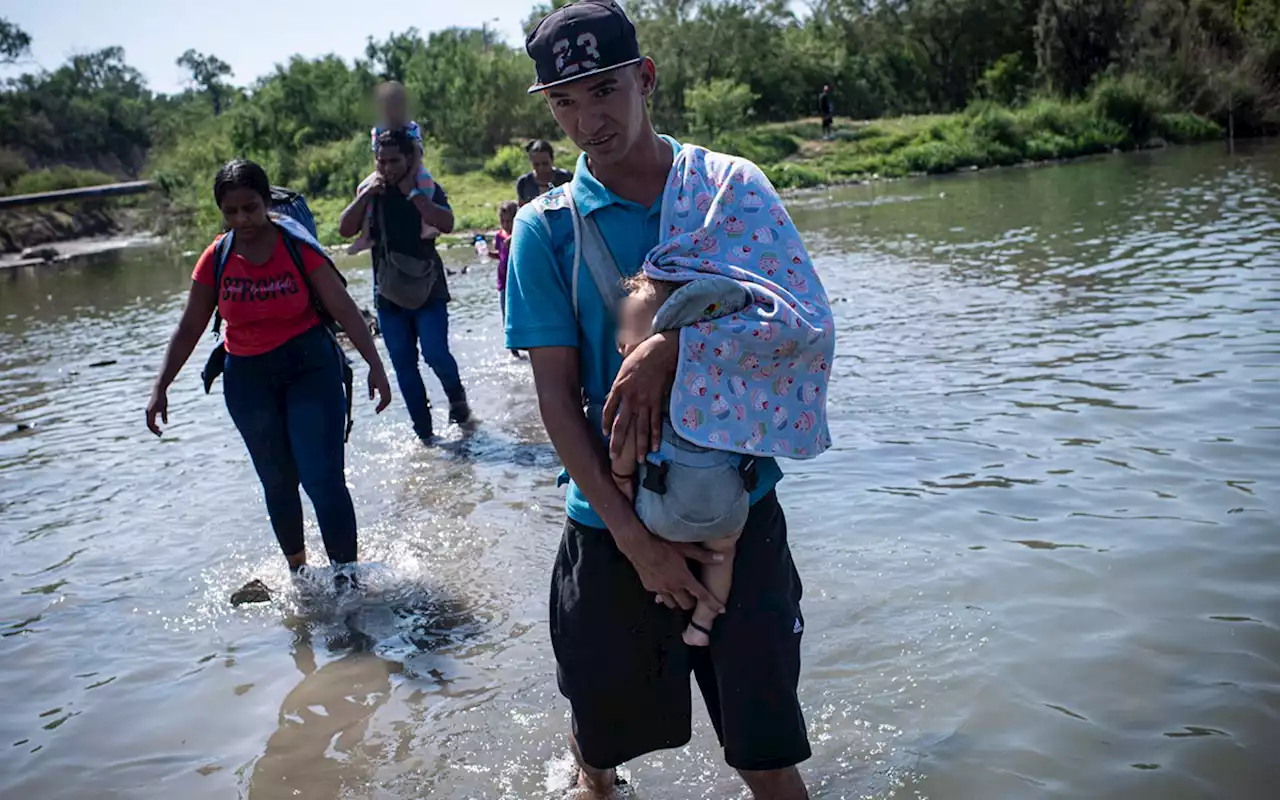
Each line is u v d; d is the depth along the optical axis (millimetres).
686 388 2562
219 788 3512
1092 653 3828
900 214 22531
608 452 2736
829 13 60312
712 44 52219
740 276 2605
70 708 4105
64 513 6469
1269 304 8953
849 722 3523
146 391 10148
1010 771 3209
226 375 5059
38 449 8125
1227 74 45312
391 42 44906
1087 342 8305
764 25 53781
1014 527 4949
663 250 2646
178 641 4609
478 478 6480
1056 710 3506
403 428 7781
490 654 4273
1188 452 5672
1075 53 49625
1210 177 23922
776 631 2768
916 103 58844
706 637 2768
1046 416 6520
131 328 15039
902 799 3119
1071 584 4352
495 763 3500
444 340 7613
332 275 5043
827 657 3934
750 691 2758
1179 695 3535
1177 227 14867
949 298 11000
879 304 11039
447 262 20844
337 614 4746
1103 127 42938
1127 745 3297
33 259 33406
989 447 6066
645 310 2613
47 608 5039
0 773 3689
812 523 5172
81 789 3562
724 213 2672
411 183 7285
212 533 5887
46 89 86938
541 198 2826
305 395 5012
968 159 39625
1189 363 7363
